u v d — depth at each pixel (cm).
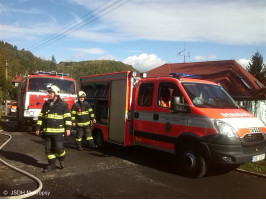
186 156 573
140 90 717
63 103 603
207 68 1941
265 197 459
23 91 1256
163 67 2334
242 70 2050
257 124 565
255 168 624
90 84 925
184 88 604
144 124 688
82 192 458
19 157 706
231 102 645
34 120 1173
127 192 463
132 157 741
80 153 784
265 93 1332
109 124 796
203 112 548
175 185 508
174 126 600
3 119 1931
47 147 586
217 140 515
